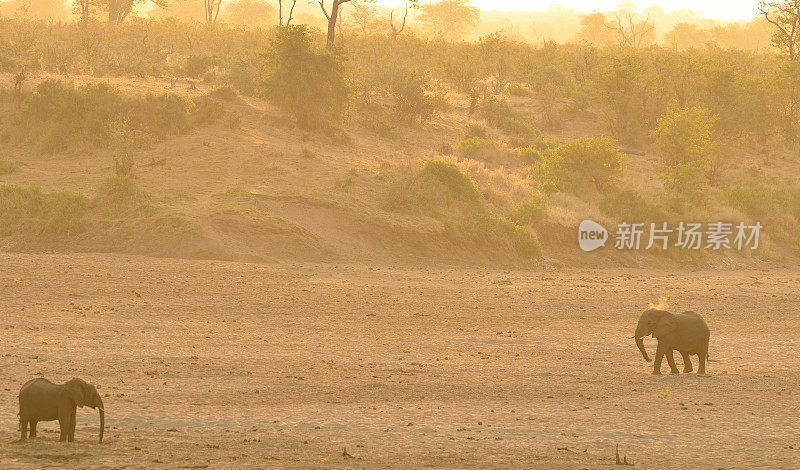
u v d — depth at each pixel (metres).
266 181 90.44
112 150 97.56
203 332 43.78
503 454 21.81
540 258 89.06
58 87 105.88
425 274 72.06
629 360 40.22
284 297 56.16
